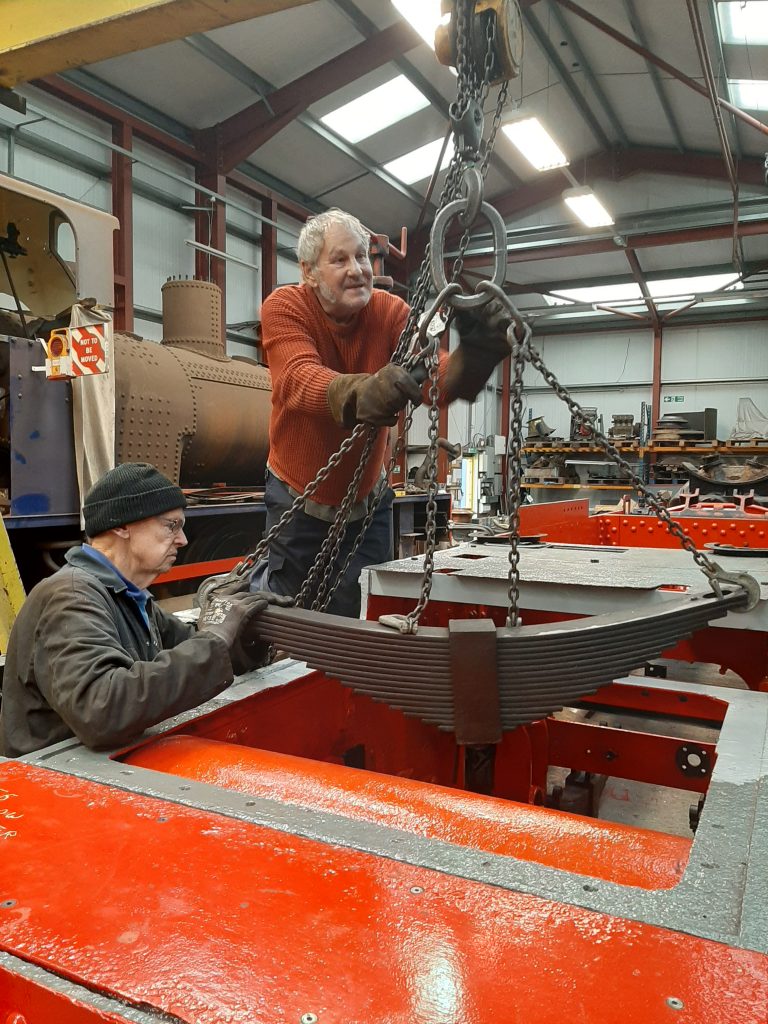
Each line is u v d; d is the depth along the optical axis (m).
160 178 10.58
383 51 9.95
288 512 1.73
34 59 4.45
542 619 2.57
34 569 4.20
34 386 3.89
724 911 0.80
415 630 1.52
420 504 7.89
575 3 9.65
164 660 1.40
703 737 2.35
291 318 2.36
